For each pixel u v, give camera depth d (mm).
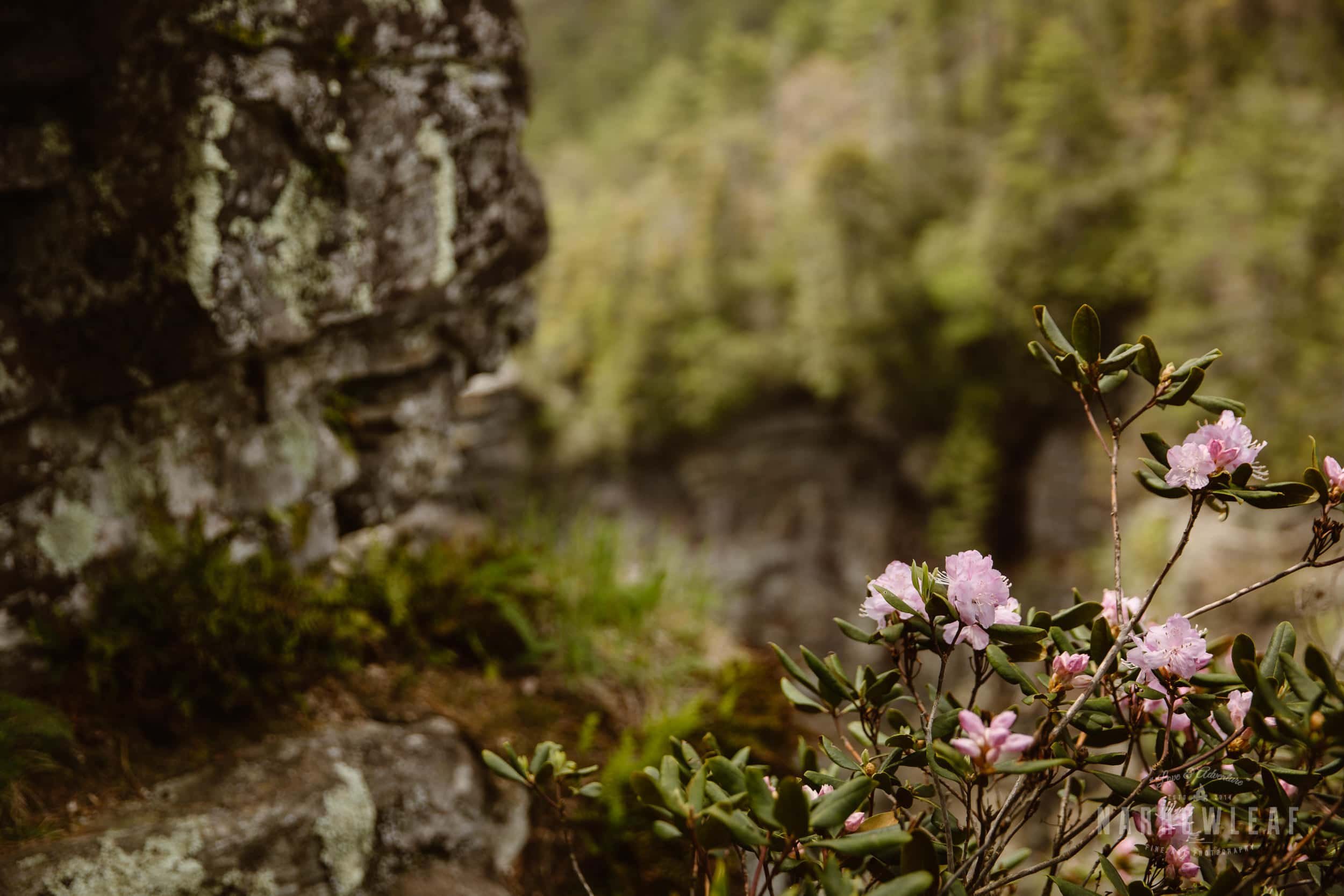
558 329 26656
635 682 2561
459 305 2549
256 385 2270
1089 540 20688
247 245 1957
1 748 1688
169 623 2021
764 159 31266
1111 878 1140
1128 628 1093
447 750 2086
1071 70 25438
